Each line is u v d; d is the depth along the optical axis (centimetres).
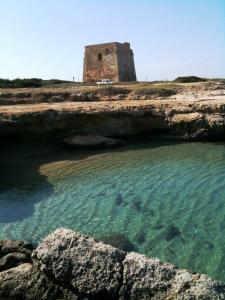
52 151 3344
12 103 4256
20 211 1958
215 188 2192
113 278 823
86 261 856
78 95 4638
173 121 3741
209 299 741
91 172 2631
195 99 4231
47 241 910
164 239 1586
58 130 3562
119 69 7775
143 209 1919
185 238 1588
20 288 903
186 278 781
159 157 3016
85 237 895
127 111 3753
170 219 1788
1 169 2797
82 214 1884
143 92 4712
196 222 1745
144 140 3841
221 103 3706
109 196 2125
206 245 1520
